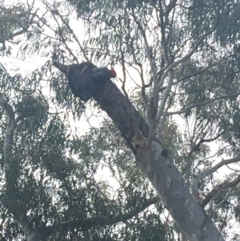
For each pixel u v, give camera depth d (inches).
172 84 428.1
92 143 516.4
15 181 419.8
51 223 427.8
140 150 395.9
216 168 448.5
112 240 432.5
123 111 401.1
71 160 453.1
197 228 388.2
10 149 457.7
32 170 431.5
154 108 393.1
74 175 445.7
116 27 441.4
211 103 501.4
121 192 446.6
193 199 396.2
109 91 399.5
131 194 443.2
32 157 440.5
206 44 445.7
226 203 564.7
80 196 434.3
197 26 437.1
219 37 431.5
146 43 424.2
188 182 508.7
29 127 458.9
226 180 546.0
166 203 395.2
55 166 441.4
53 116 464.4
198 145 515.8
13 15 488.7
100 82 397.4
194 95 497.0
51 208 427.2
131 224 433.7
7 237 430.0
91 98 437.1
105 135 527.2
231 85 486.3
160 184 394.3
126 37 438.0
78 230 433.1
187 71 481.1
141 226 430.3
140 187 445.4
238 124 494.0
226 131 501.0
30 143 445.7
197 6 431.2
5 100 482.0
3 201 423.5
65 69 402.6
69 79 395.5
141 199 442.3
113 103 401.1
